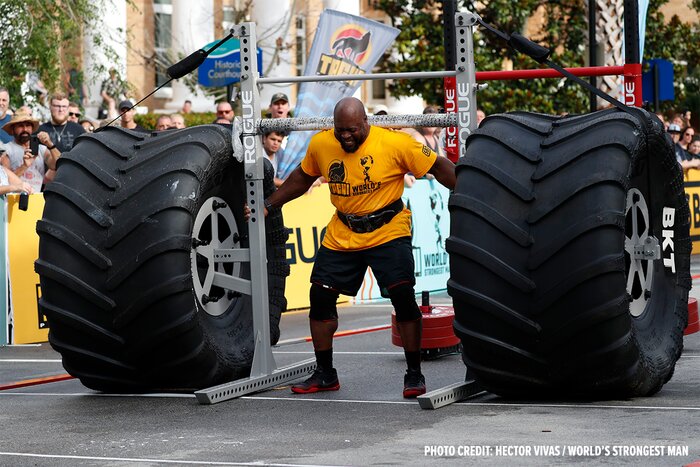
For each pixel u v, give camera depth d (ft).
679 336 33.76
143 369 33.30
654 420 28.07
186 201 32.50
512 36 32.76
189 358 32.89
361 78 34.35
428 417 29.71
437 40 104.47
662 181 33.83
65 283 32.50
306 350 45.60
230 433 28.48
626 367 29.86
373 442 26.73
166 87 137.39
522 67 101.76
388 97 144.05
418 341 33.24
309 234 63.00
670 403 30.53
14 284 50.16
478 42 102.42
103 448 27.14
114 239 32.14
